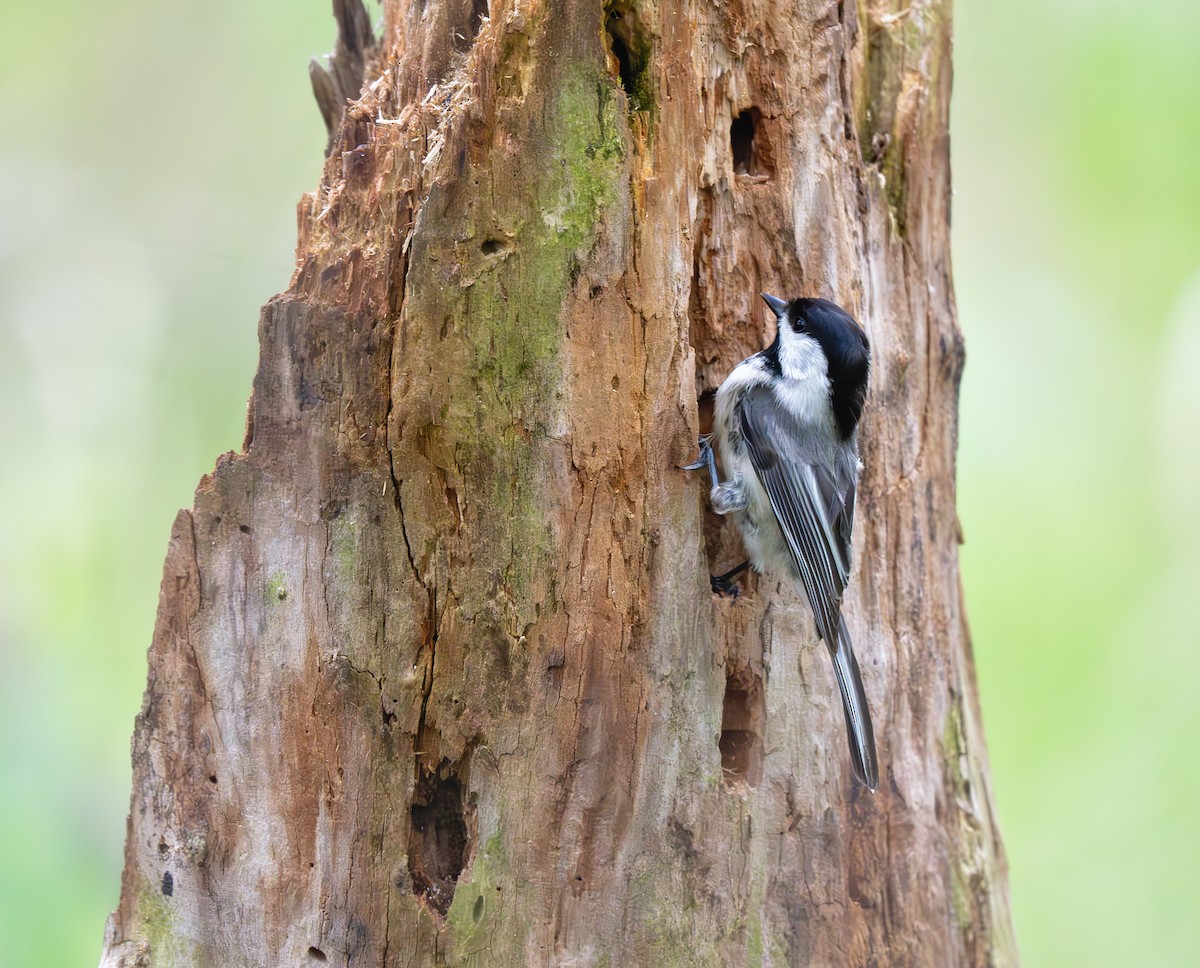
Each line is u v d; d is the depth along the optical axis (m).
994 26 18.34
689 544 8.55
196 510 8.27
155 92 17.61
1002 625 16.50
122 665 15.07
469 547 8.19
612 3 8.38
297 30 17.41
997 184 18.48
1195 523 16.47
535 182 8.13
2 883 12.38
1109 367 17.78
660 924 8.41
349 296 8.20
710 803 8.59
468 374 8.12
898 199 9.97
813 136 9.37
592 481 8.31
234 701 8.27
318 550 8.19
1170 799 14.92
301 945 8.17
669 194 8.48
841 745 9.26
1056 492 17.25
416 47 9.06
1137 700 15.61
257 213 17.33
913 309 10.03
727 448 9.53
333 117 11.08
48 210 17.06
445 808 8.35
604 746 8.33
